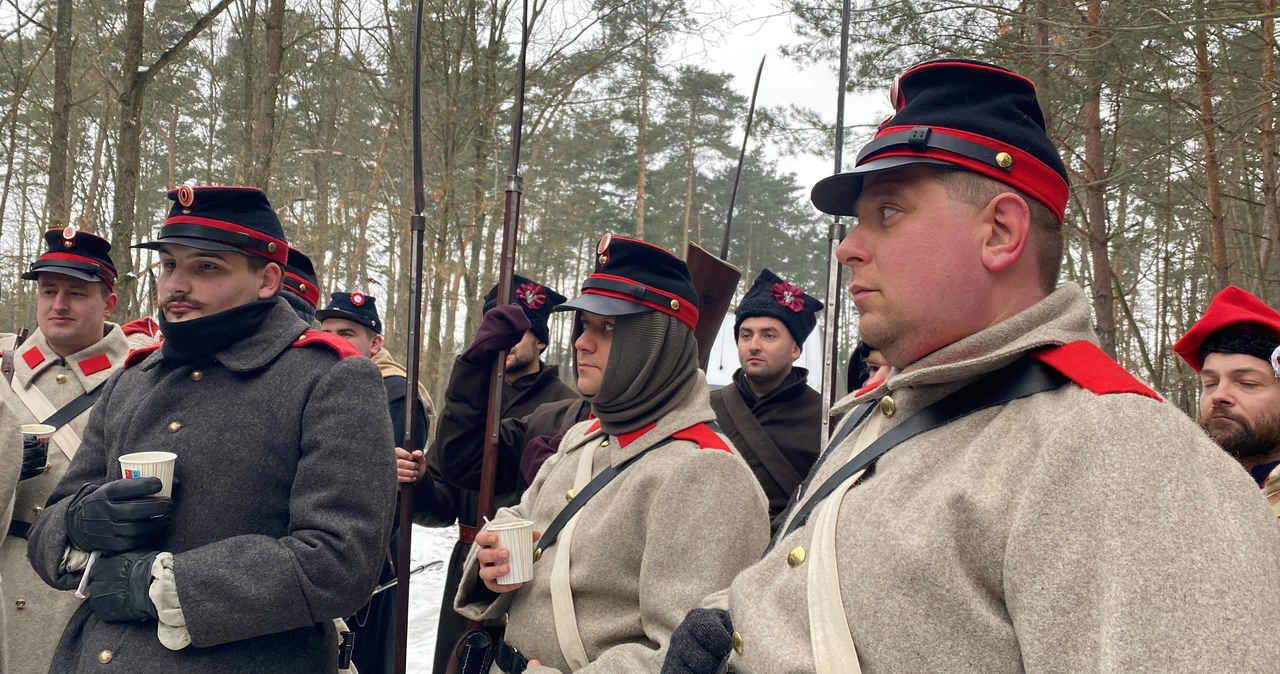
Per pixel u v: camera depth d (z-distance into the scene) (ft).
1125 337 43.80
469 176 38.78
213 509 6.59
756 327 11.73
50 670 6.90
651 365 7.27
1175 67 20.97
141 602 6.15
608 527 6.83
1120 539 2.99
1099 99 24.02
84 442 7.62
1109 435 3.19
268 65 29.53
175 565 6.20
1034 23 20.97
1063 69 21.88
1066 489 3.19
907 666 3.38
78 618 7.04
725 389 12.42
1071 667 2.99
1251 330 7.43
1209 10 19.17
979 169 3.87
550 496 7.78
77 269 10.59
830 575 3.76
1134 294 55.83
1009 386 3.75
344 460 6.64
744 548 6.48
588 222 87.81
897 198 4.03
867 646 3.52
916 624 3.40
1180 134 25.96
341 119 59.82
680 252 90.68
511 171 10.16
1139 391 3.36
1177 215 40.81
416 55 9.86
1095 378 3.46
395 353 62.75
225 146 66.08
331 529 6.42
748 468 6.91
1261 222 39.81
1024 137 3.91
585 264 108.06
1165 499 2.99
